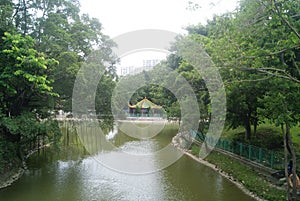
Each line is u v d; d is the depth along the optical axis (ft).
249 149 59.11
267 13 33.60
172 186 50.08
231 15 41.27
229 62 34.76
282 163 48.44
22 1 55.52
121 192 46.29
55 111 68.64
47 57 53.42
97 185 49.83
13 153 57.62
